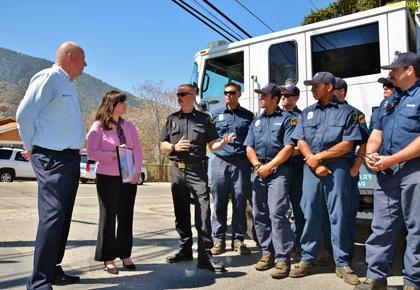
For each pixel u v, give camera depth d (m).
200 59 6.36
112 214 3.92
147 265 4.28
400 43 4.59
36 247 3.16
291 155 4.04
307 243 3.89
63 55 3.40
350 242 4.00
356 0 12.34
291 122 4.03
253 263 4.39
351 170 3.91
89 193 13.14
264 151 4.14
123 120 4.15
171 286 3.56
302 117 3.96
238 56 5.93
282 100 4.66
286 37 5.46
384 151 3.32
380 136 3.41
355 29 4.94
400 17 4.61
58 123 3.27
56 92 3.26
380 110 3.42
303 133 3.89
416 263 3.11
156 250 4.97
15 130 35.22
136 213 8.45
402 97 3.22
